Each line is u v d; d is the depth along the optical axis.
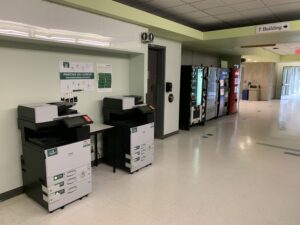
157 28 3.87
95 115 3.63
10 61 2.56
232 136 5.59
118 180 3.20
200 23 5.00
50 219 2.31
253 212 2.47
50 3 2.48
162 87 5.07
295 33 4.21
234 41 5.30
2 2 2.12
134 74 4.07
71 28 2.70
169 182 3.14
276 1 3.58
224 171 3.52
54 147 2.33
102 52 3.61
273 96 14.42
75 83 3.28
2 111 2.54
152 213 2.44
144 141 3.55
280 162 3.91
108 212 2.45
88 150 2.68
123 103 3.31
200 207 2.56
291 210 2.51
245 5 3.78
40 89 2.87
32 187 2.59
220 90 7.75
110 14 3.03
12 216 2.35
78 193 2.63
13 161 2.69
